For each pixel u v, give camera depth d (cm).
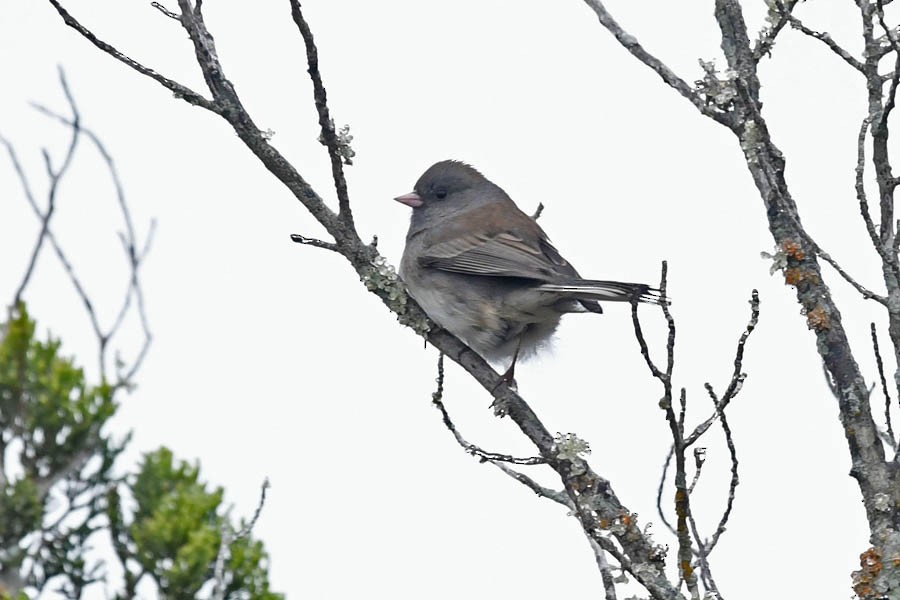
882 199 1065
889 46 1086
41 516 689
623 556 980
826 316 1141
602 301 1365
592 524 991
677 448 960
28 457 701
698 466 981
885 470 1080
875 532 1059
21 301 713
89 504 723
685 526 962
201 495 749
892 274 1040
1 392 701
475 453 1080
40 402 700
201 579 724
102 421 709
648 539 1078
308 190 1239
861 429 1098
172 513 732
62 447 703
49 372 711
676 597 971
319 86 1177
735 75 1127
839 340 1136
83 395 707
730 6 1220
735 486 988
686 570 962
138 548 725
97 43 1148
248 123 1205
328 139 1209
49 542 713
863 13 1089
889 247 1049
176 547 727
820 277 1161
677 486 962
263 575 754
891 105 1046
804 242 1143
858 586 1038
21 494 681
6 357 701
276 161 1219
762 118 1081
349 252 1272
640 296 1094
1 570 681
